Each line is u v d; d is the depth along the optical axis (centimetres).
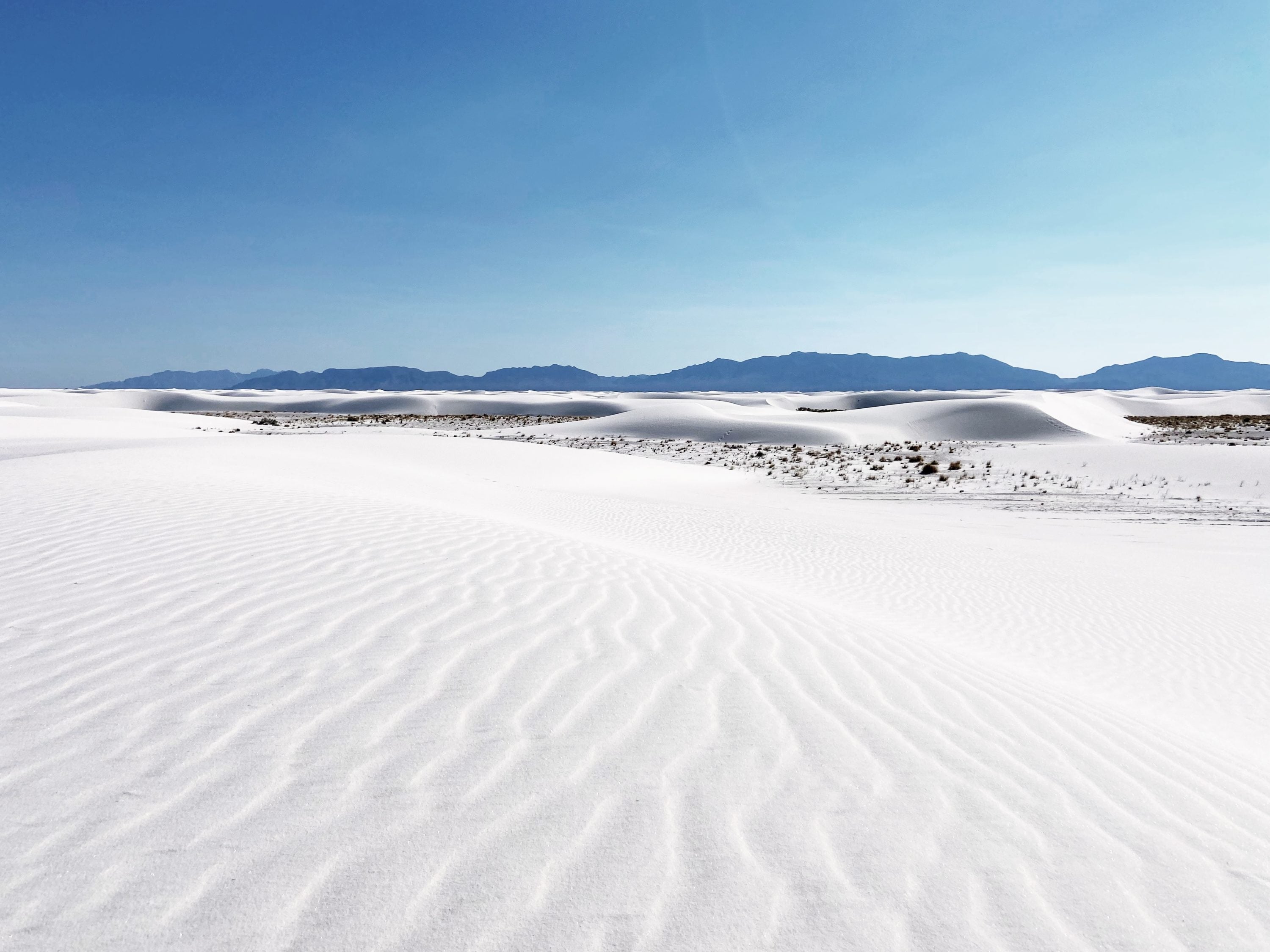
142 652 390
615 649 444
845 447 4425
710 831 258
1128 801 316
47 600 466
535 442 5012
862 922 218
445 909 214
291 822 249
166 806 255
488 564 635
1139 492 2306
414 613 479
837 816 275
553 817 261
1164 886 248
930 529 1683
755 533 1458
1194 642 827
